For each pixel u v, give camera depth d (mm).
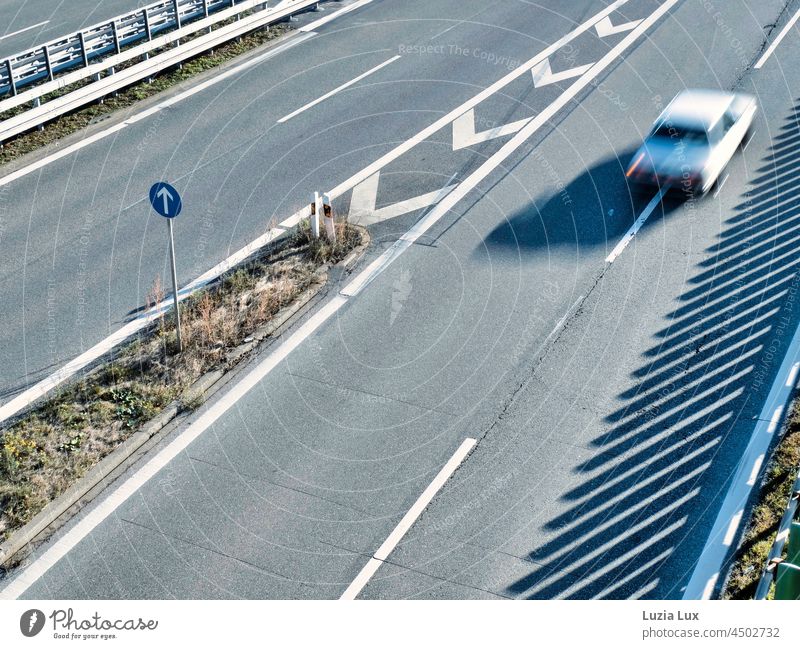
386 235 14438
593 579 8617
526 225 14688
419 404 10938
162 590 8508
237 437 10422
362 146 17125
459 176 16141
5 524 9156
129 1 23750
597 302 12789
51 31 21750
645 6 24188
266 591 8492
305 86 19484
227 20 21891
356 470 9953
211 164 16453
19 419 10609
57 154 16750
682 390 11086
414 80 19891
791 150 16766
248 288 13016
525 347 11898
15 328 12258
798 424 10422
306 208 15109
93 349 11836
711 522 9219
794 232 14312
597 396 11031
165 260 13773
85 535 9117
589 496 9586
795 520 8891
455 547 9000
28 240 14258
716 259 13734
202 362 11539
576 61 20953
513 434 10461
